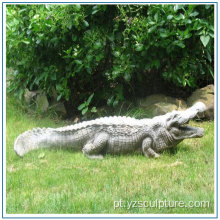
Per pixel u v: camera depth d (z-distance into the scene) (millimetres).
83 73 6484
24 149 5727
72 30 6277
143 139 5641
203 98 6414
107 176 5277
